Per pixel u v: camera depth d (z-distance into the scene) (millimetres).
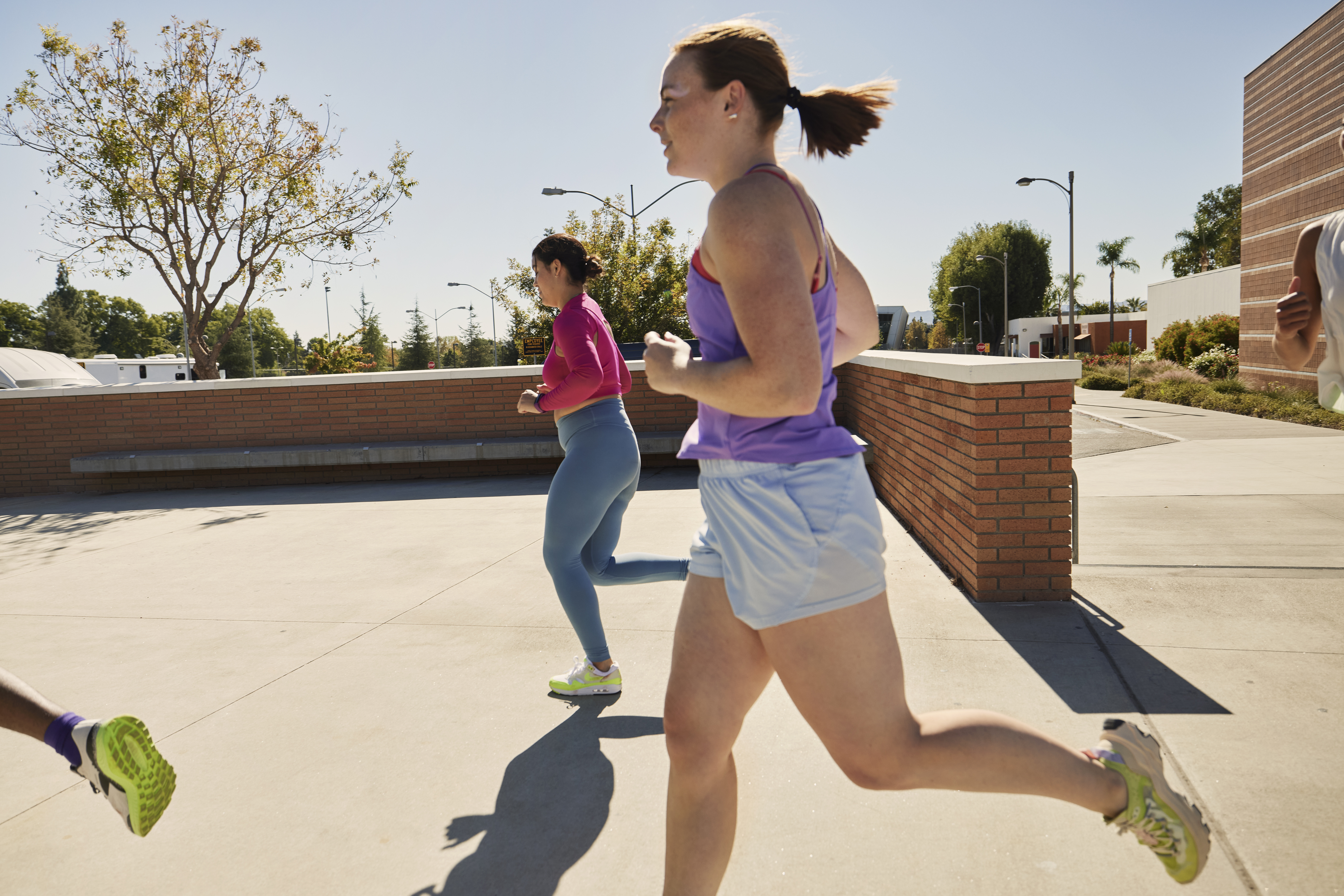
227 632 4250
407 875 2104
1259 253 22234
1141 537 5543
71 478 11531
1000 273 80312
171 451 11172
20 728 1737
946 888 1906
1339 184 18297
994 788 1404
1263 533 5512
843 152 1540
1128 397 24766
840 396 10141
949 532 4668
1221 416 16391
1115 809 1490
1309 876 1871
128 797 1747
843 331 1696
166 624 4449
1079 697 2934
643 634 3920
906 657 3375
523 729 2943
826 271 1397
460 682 3418
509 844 2219
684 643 1495
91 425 11469
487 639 3951
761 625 1377
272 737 2961
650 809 2373
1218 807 2172
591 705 3129
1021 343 71500
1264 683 2984
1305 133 19672
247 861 2201
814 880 1962
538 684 3359
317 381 11117
